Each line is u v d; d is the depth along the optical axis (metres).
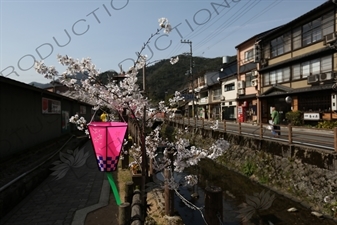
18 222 4.66
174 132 22.45
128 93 4.52
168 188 5.32
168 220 5.11
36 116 11.71
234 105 31.28
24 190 5.98
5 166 7.46
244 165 12.23
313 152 8.34
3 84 8.45
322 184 7.75
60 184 7.07
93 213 5.11
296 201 8.30
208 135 17.86
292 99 20.16
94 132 2.84
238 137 13.75
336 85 15.23
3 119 8.45
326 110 17.02
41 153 10.09
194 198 9.07
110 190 6.53
